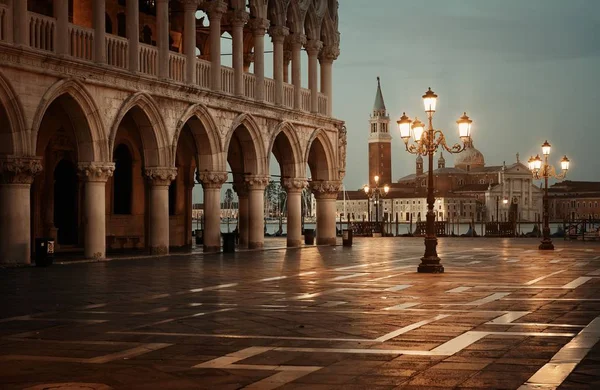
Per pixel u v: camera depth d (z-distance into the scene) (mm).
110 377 11734
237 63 47562
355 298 21938
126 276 29203
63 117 40000
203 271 31797
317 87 56062
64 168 45938
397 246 57375
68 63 35312
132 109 40469
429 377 11602
